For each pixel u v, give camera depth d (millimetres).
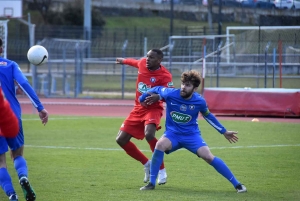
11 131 11492
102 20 106812
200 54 68625
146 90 18266
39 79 63062
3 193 16062
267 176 18828
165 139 16109
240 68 64250
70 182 17547
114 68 71562
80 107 51094
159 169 16781
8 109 11188
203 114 16031
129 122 18156
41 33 92125
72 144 27609
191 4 109375
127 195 15445
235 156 23625
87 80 75875
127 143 18062
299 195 15555
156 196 15305
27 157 23219
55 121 38750
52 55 76250
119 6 116062
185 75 15562
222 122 38000
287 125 36250
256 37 65875
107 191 16078
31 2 112438
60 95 60594
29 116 42062
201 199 14898
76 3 110812
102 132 32844
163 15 112750
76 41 60781
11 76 14039
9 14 71438
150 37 94562
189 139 15984
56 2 113500
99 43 92125
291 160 22484
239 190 15906
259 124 36812
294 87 58469
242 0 90750
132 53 90062
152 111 17844
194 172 19766
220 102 42906
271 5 81938
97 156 23625
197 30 95375
